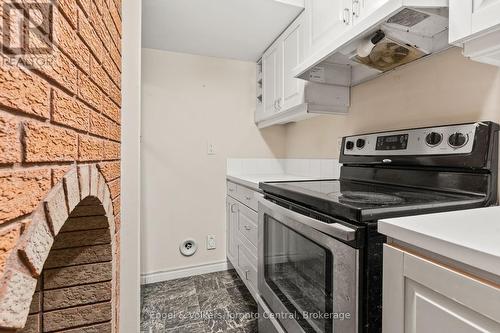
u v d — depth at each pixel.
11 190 0.31
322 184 1.33
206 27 1.79
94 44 0.64
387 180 1.27
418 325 0.54
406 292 0.57
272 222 1.28
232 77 2.36
